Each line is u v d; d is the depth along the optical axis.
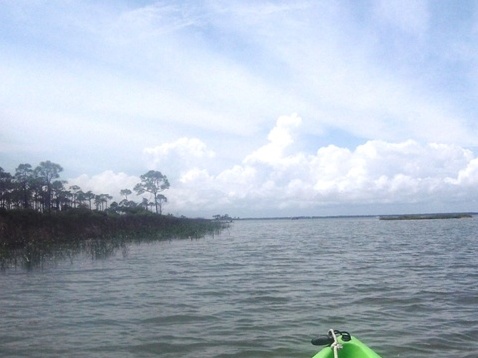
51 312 3.90
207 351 2.80
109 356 2.72
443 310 3.87
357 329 3.28
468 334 3.11
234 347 2.88
